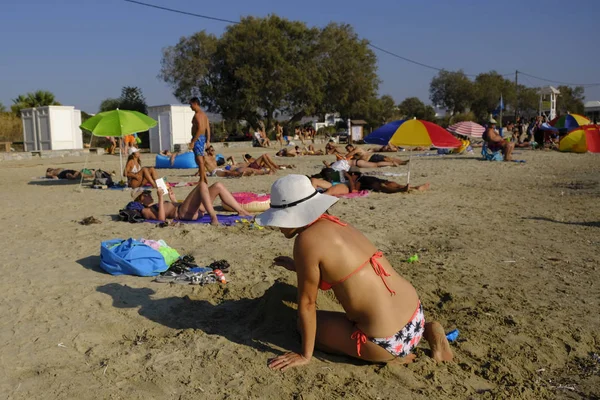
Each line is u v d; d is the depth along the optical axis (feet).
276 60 131.13
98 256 22.21
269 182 49.19
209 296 17.57
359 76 144.77
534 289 18.26
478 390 11.98
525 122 154.71
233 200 30.09
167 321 15.53
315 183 39.68
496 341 14.38
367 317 12.07
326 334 12.98
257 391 11.63
